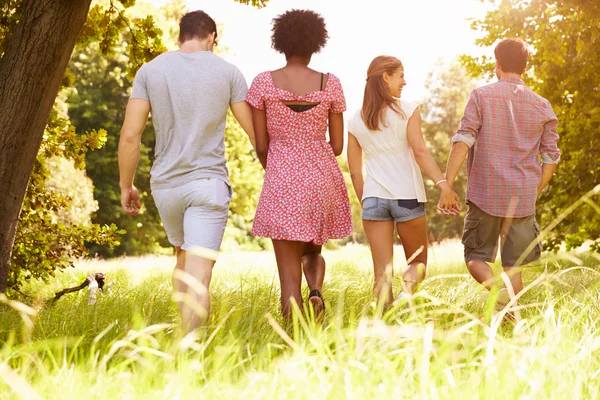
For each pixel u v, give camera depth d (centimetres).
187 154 388
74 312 417
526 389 218
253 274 838
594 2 940
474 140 455
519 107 453
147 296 482
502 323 374
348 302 456
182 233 418
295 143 425
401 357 246
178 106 389
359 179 476
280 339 316
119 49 3438
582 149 1060
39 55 508
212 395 218
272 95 420
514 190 448
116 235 793
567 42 1008
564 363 236
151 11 3197
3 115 511
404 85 466
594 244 1098
